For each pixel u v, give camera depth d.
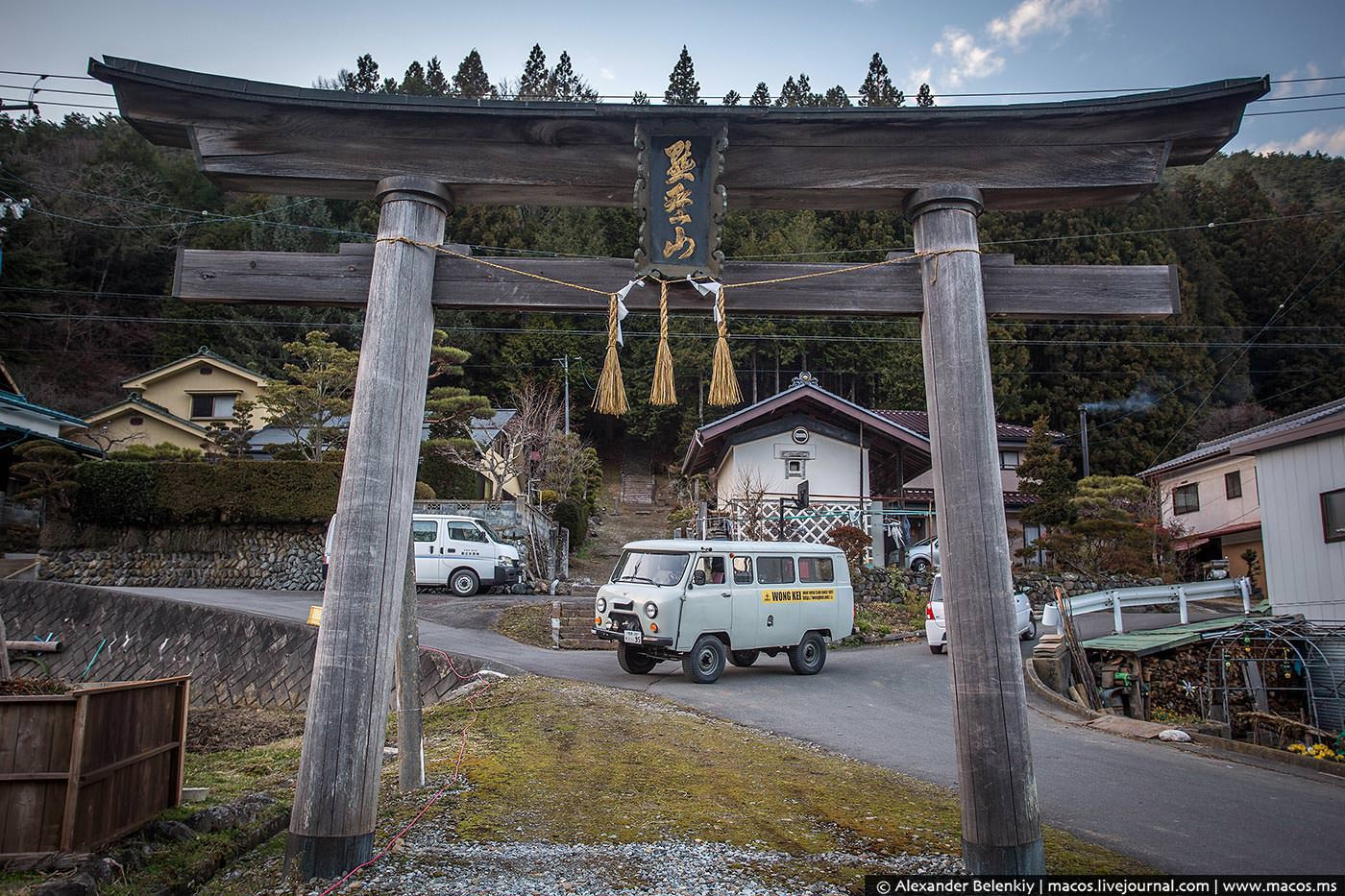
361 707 3.96
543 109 4.49
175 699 5.09
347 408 22.52
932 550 20.95
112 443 25.11
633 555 11.73
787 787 5.94
